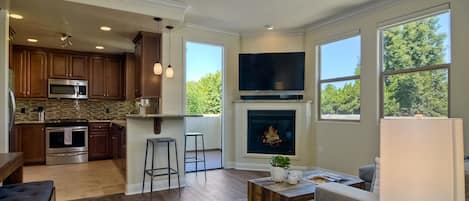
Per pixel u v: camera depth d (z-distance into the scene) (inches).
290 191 95.9
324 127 199.3
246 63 219.5
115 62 269.1
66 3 136.4
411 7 148.2
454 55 130.8
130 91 260.1
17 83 229.6
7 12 139.1
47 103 253.1
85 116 267.6
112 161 242.4
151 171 157.1
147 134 160.1
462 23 127.8
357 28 176.9
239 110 217.5
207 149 283.9
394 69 159.8
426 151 39.4
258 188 104.0
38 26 175.0
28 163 225.1
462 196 39.1
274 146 213.5
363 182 112.2
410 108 151.8
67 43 220.5
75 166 222.2
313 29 208.2
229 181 177.0
